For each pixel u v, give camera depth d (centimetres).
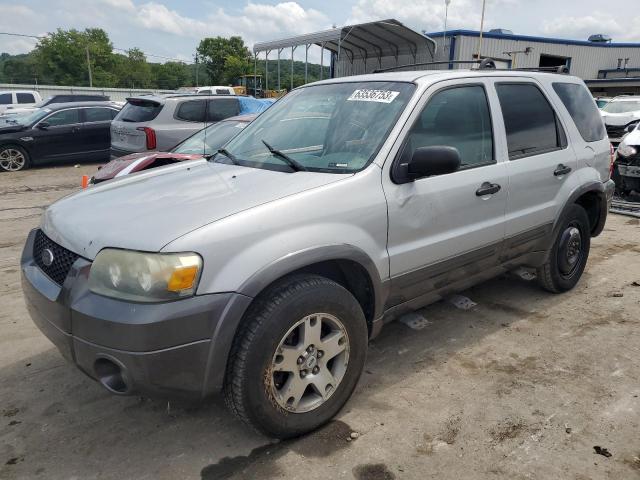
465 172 333
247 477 246
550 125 413
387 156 293
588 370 335
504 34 2573
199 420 289
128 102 992
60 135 1339
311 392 273
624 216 762
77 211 274
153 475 248
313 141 324
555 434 272
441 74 345
